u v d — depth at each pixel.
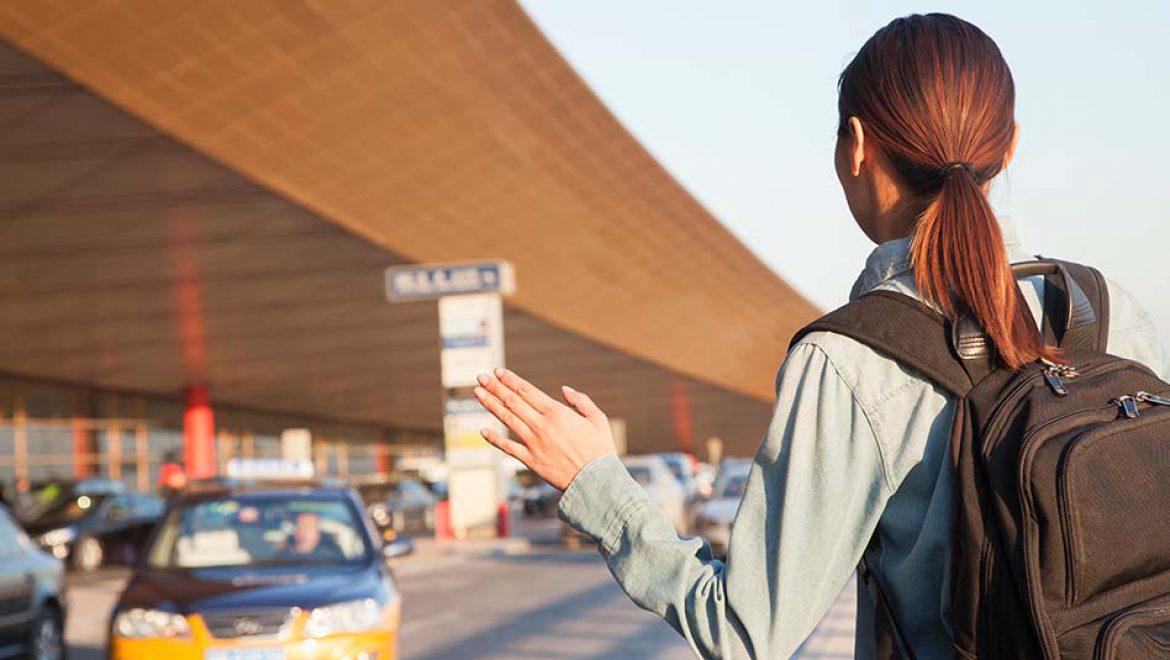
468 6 25.19
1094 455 1.61
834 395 1.76
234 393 52.56
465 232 35.25
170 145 24.31
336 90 25.27
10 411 41.91
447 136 29.55
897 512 1.74
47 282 32.88
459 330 33.22
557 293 44.44
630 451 99.44
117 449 46.84
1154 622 1.58
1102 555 1.60
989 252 1.76
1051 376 1.71
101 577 27.39
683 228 45.22
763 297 58.78
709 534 23.12
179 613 8.73
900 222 1.94
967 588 1.65
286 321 41.28
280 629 8.70
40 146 23.75
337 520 10.19
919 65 1.90
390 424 69.44
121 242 30.28
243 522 10.15
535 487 52.97
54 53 20.11
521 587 20.36
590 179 36.50
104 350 40.78
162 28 20.86
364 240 32.41
